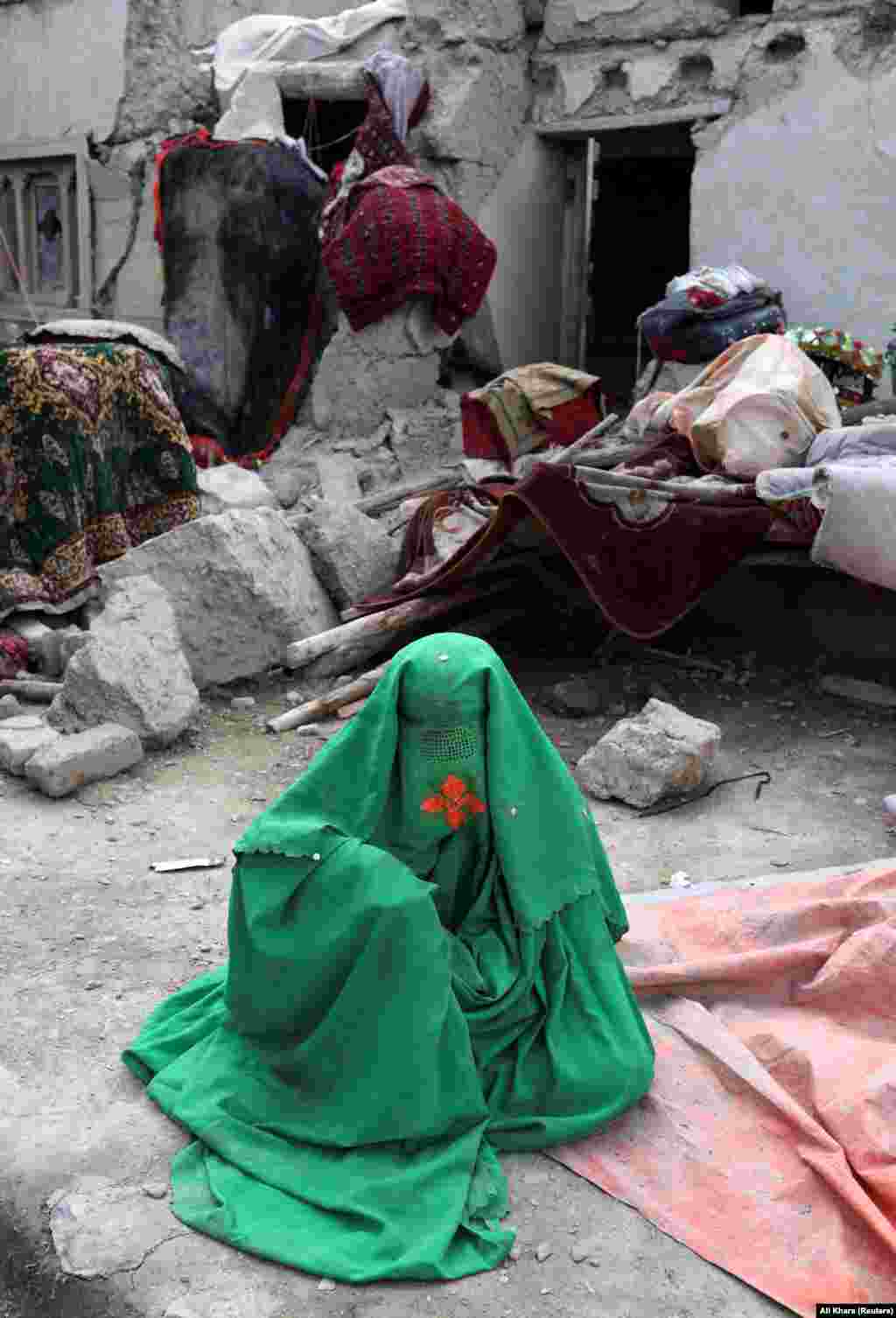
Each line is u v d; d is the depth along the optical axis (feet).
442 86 35.42
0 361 24.72
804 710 22.57
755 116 33.50
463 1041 11.03
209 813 18.84
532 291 39.09
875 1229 10.17
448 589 24.49
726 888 15.84
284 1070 11.44
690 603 22.39
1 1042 13.10
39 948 14.99
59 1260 10.25
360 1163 10.84
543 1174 11.08
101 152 43.19
